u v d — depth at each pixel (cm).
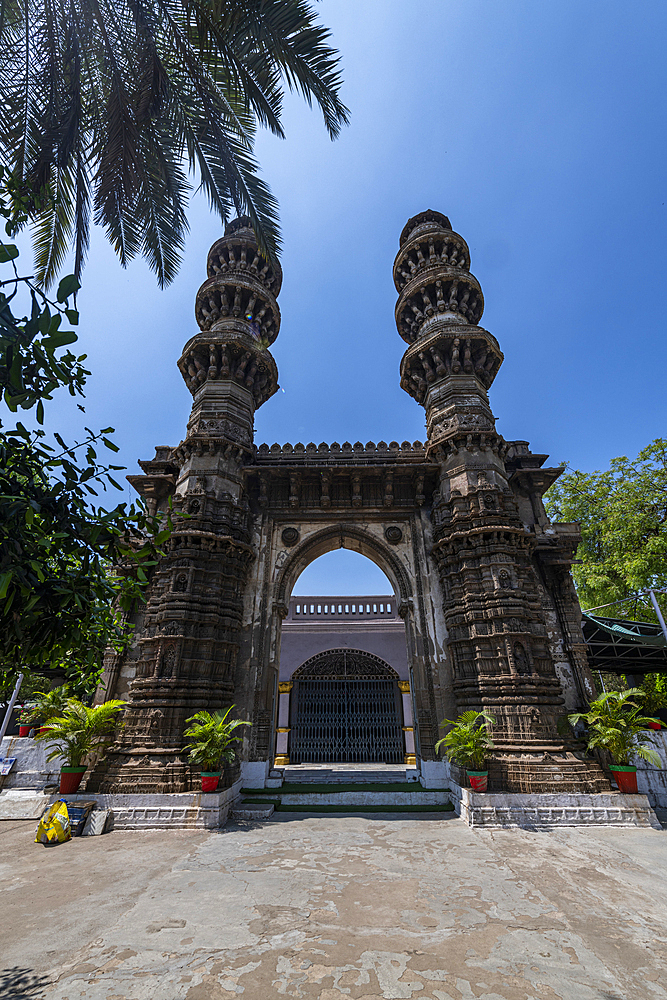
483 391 1453
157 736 997
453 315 1555
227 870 634
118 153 695
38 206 307
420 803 1041
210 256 1717
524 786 913
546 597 1251
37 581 250
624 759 938
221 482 1311
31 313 243
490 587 1132
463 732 947
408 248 1697
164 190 805
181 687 1048
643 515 2000
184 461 1384
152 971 383
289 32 627
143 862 674
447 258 1647
